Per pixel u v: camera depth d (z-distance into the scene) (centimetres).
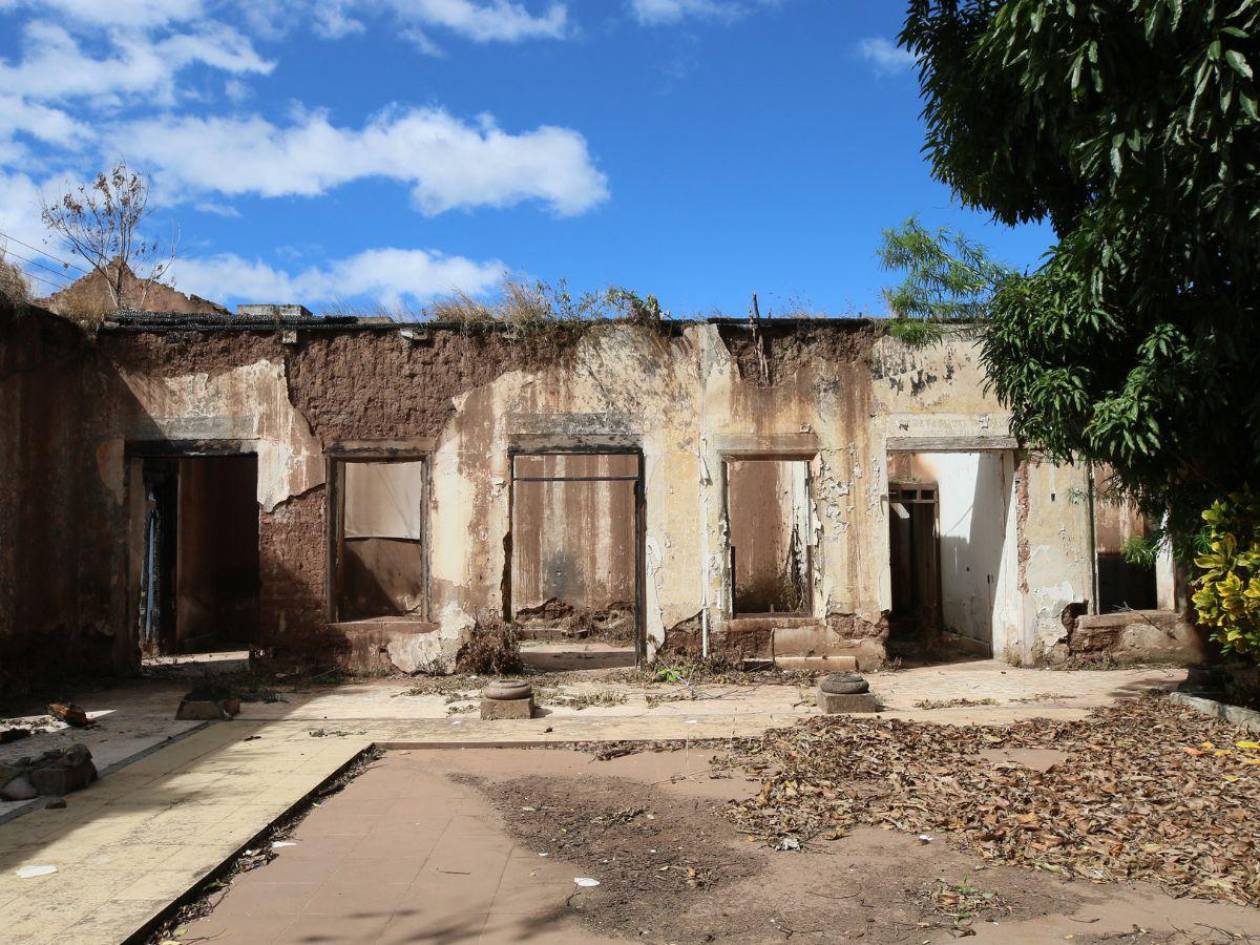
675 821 579
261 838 548
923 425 1192
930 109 826
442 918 436
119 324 1182
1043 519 1216
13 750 766
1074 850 505
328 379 1177
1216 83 574
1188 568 1052
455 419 1175
